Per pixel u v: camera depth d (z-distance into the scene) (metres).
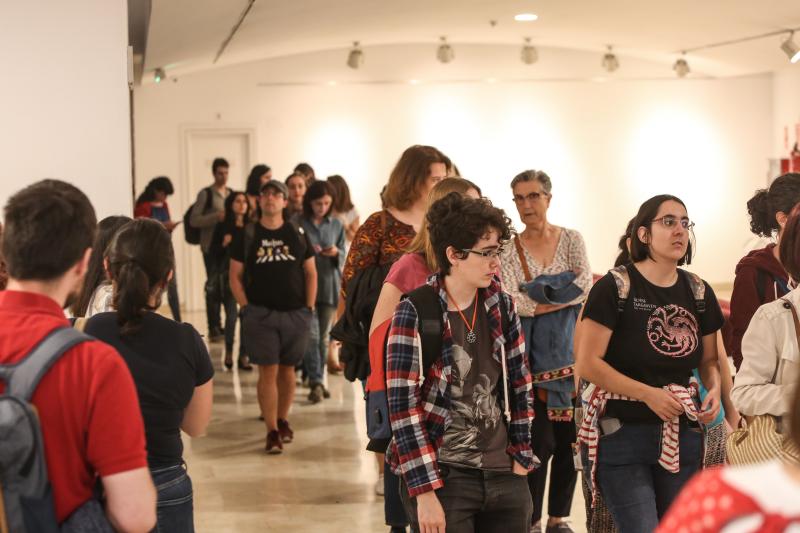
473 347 2.77
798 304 2.77
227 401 7.37
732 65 13.38
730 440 2.83
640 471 3.11
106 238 2.99
